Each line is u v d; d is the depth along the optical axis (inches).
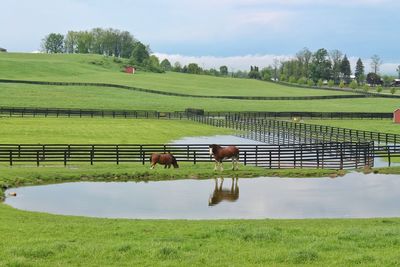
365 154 1588.3
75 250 567.5
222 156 1448.1
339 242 610.5
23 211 932.0
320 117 3774.6
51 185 1277.1
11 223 763.4
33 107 3944.4
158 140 2269.9
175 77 7672.2
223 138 2400.3
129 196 1141.7
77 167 1473.9
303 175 1435.8
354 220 854.5
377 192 1199.6
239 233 647.8
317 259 540.1
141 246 580.7
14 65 6835.6
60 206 1035.3
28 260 532.1
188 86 6520.7
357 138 2090.3
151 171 1402.6
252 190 1218.0
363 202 1085.1
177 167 1480.1
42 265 518.0
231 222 821.2
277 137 2410.2
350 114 3769.7
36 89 5064.0
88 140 2209.6
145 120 3368.6
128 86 5575.8
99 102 4480.8
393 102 5388.8
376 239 622.8
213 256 550.6
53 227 725.3
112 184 1296.8
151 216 946.1
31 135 2372.0
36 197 1127.6
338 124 3245.6
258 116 3789.4
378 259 532.4
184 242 612.4
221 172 1432.1
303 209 1013.2
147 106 4367.6
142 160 1558.8
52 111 3526.1
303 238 627.8
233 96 5383.9
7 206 984.3
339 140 2209.6
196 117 3442.4
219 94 5757.9
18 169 1403.8
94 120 3270.2
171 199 1109.7
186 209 1011.3
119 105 4345.5
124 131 2640.3
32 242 613.3
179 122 3272.6
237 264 525.7
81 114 3565.5
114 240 633.6
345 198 1127.0
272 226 775.1
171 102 4731.8
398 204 1064.8
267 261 536.1
